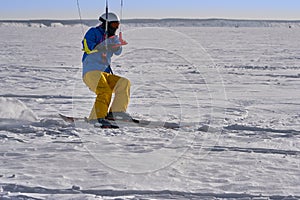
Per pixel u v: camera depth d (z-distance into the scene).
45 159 3.72
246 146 4.32
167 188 3.09
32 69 13.84
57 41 37.03
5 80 10.60
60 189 3.03
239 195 2.97
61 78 11.33
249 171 3.50
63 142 4.31
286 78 11.87
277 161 3.79
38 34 55.00
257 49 26.95
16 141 4.34
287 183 3.22
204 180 3.27
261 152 4.13
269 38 45.72
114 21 5.23
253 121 5.64
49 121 5.22
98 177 3.29
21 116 5.45
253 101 7.59
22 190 3.01
